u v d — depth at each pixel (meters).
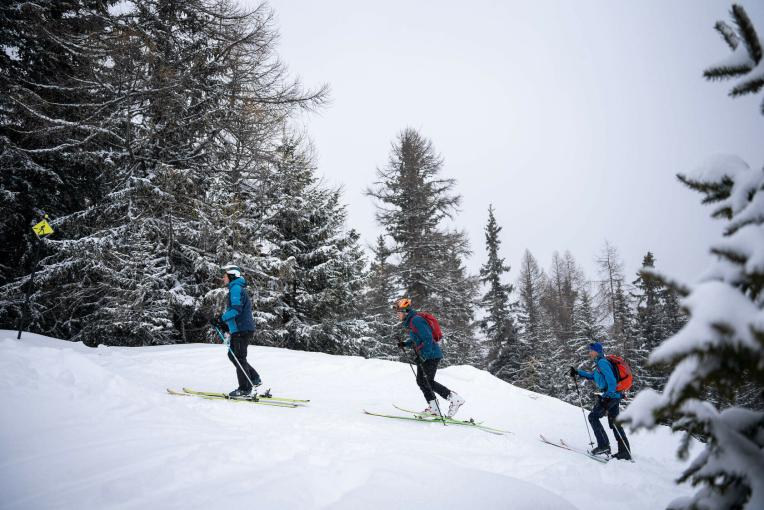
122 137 14.46
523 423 8.16
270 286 17.11
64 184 15.13
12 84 12.19
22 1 12.93
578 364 30.38
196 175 15.00
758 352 1.09
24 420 3.82
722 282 1.23
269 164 15.84
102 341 15.42
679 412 1.31
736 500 1.34
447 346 26.92
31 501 2.78
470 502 2.89
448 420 6.76
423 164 25.50
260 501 2.93
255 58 14.81
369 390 8.80
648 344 28.80
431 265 24.56
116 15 14.20
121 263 14.24
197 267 15.42
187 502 2.88
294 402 6.82
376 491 3.01
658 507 3.98
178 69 14.05
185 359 9.30
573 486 4.25
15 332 8.49
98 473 3.18
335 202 20.88
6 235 14.38
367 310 25.70
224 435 4.29
